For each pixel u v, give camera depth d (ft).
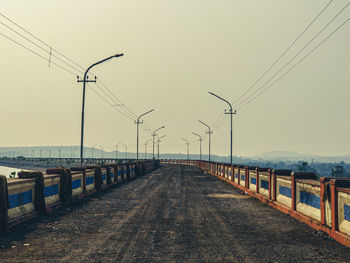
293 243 26.81
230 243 26.66
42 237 28.32
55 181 44.96
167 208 45.62
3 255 23.03
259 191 58.95
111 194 62.90
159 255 23.12
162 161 397.19
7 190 30.07
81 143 80.02
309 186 35.04
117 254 23.34
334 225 28.22
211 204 50.11
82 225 33.53
